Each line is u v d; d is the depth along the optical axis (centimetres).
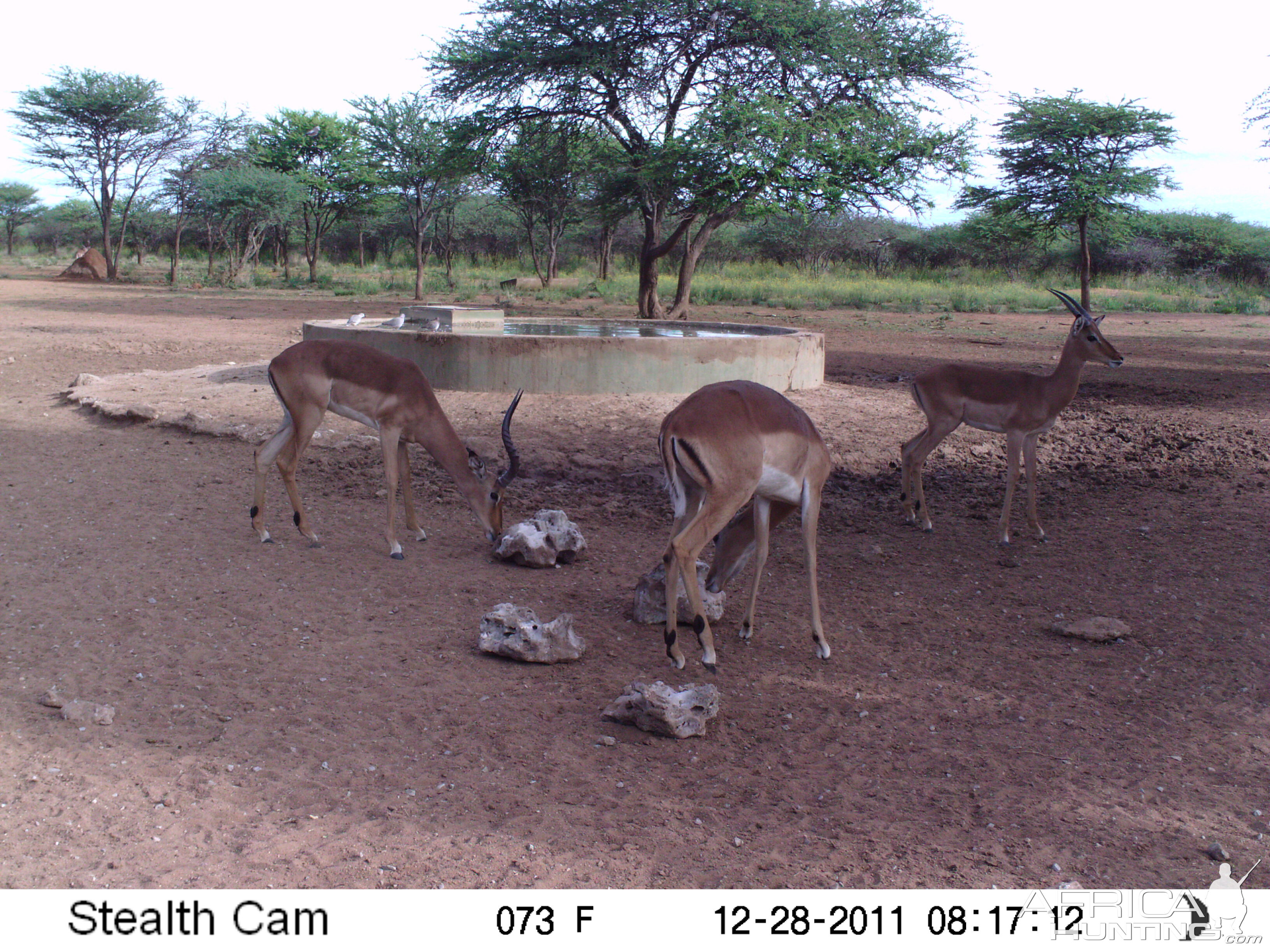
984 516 798
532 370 1046
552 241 3831
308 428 642
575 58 2142
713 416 468
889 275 4988
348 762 388
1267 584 622
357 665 480
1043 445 1039
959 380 731
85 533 666
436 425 647
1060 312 3127
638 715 425
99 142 4122
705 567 623
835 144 2030
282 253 5066
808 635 547
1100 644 536
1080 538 734
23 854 316
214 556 630
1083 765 405
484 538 706
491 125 2291
